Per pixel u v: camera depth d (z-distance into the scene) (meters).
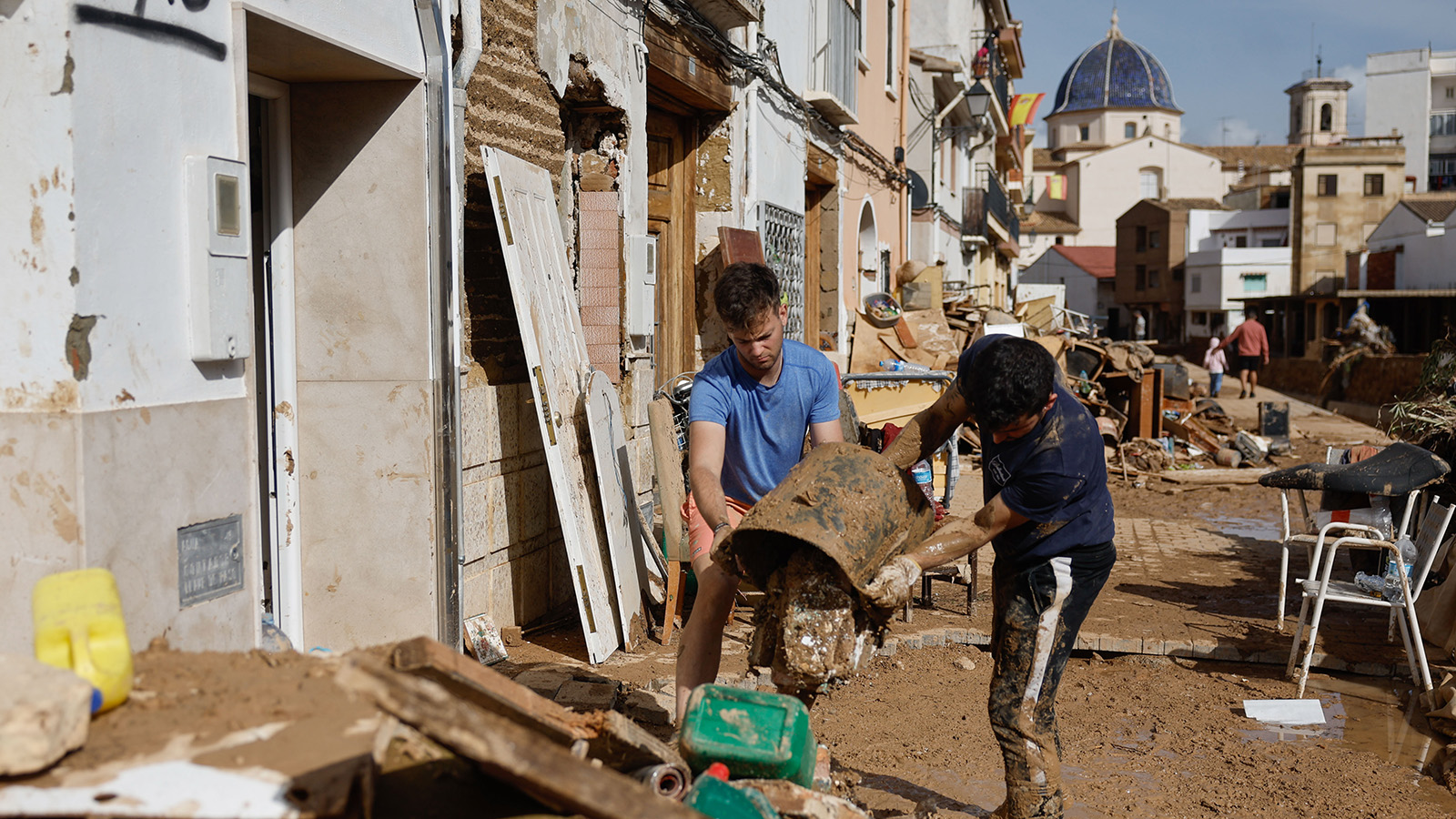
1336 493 6.97
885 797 4.13
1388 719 5.36
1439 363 7.54
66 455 2.85
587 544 5.41
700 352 9.30
